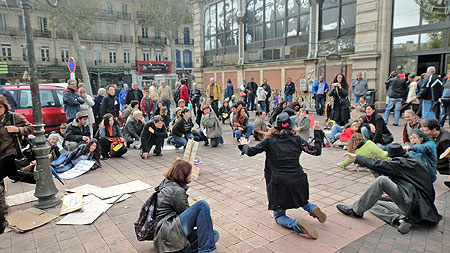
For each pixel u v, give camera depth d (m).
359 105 8.70
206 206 3.02
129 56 45.06
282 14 18.80
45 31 38.25
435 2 12.16
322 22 16.53
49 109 9.42
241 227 3.90
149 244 3.56
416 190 3.71
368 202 3.89
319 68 15.39
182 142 8.47
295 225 3.63
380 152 5.60
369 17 13.71
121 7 43.78
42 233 3.86
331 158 7.23
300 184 3.60
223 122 13.58
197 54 26.39
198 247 2.99
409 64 13.22
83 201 4.80
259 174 6.18
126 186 5.48
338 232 3.73
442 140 4.99
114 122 7.80
